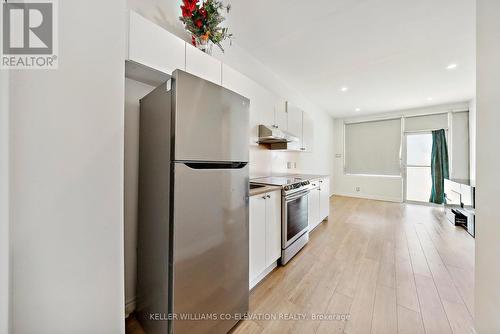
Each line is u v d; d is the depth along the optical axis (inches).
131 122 59.7
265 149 127.6
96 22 31.0
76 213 29.2
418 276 76.2
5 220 24.2
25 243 25.8
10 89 25.0
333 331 52.0
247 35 91.0
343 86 151.1
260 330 52.7
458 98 173.0
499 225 39.2
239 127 53.9
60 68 28.0
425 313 57.6
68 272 28.7
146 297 51.9
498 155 39.4
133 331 53.5
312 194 118.3
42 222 26.8
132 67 48.8
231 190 51.9
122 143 33.7
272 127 101.9
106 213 31.9
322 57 110.3
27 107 25.8
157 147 46.6
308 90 159.6
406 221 146.6
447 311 58.2
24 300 25.8
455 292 66.7
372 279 74.6
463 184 134.3
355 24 83.0
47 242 27.1
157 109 46.7
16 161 25.1
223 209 49.9
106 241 32.0
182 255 41.9
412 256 92.5
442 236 117.0
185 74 41.4
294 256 93.7
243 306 56.5
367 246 104.0
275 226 80.9
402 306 60.5
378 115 226.7
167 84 42.5
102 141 31.5
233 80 75.3
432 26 83.4
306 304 61.9
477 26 46.2
